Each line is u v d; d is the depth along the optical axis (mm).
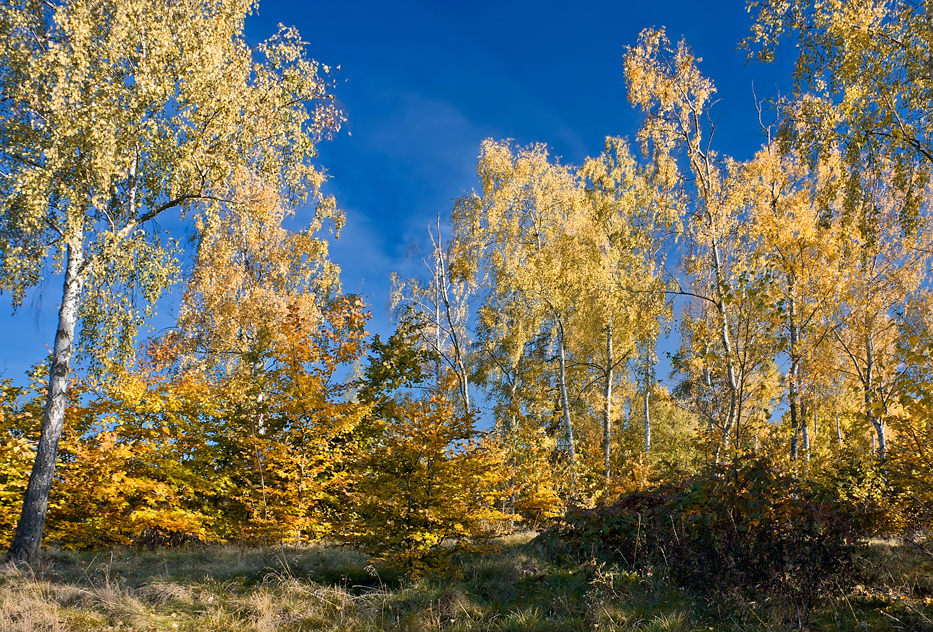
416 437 6562
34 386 9250
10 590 5062
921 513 5336
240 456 10445
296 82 9352
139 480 8703
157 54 7738
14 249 7504
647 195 16625
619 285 15258
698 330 9391
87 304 8141
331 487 10180
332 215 15961
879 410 5098
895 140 8828
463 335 19188
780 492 5145
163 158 8172
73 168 7430
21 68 7477
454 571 6164
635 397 21094
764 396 8344
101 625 4406
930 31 8203
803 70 9359
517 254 17141
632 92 12445
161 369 12375
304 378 10570
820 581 4555
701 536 5527
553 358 19406
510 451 13242
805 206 11156
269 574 6055
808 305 10641
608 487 13336
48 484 7117
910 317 12867
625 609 4707
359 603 5191
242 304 14094
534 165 17719
